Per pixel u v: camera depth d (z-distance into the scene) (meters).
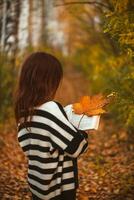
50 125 3.49
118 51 8.93
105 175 6.73
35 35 19.03
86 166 7.50
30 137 3.58
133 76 5.51
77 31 16.67
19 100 3.60
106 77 10.91
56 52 21.80
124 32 5.27
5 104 11.47
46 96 3.55
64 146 3.46
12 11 11.53
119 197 5.71
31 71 3.57
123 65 8.33
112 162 7.68
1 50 11.62
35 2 14.52
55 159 3.52
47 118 3.50
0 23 11.50
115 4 5.39
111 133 10.48
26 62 3.62
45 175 3.51
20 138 3.66
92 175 6.87
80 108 3.66
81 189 6.16
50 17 20.03
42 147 3.51
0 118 11.07
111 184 6.27
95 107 3.65
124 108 5.62
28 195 5.86
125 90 6.27
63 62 22.95
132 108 5.28
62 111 3.52
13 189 6.08
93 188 6.16
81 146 3.47
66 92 17.88
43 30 19.45
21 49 12.97
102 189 6.10
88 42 15.31
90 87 16.02
